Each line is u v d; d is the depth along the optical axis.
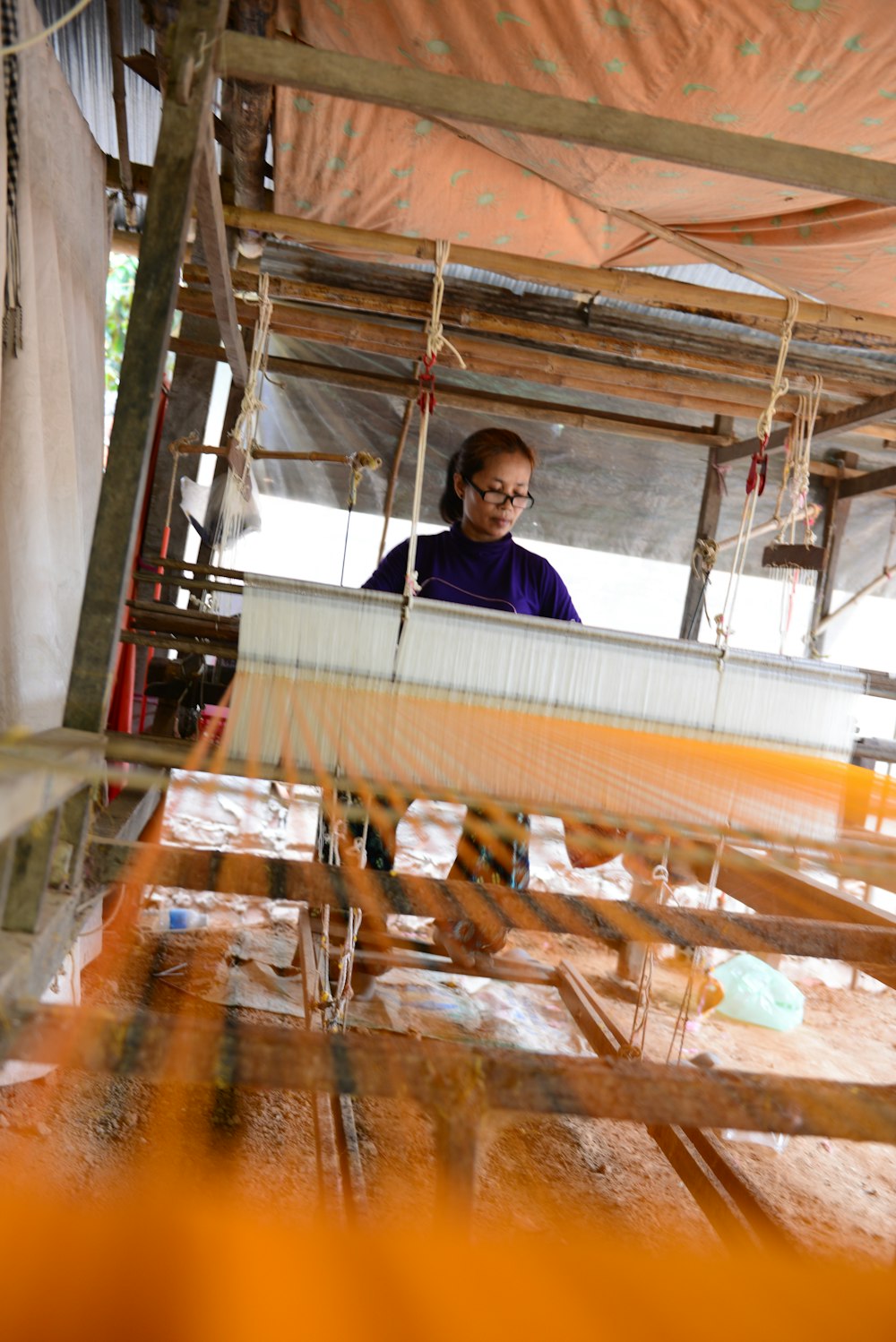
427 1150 1.90
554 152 2.35
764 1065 2.63
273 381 4.13
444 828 1.58
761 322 2.74
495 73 2.25
